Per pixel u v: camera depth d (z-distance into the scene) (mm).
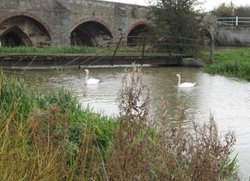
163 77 23734
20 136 4695
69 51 29172
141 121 4496
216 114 13383
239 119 12719
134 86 4891
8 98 7848
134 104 4555
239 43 53344
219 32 53812
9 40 37500
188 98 16328
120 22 41125
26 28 35656
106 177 4504
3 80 8336
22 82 9148
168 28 34219
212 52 31109
